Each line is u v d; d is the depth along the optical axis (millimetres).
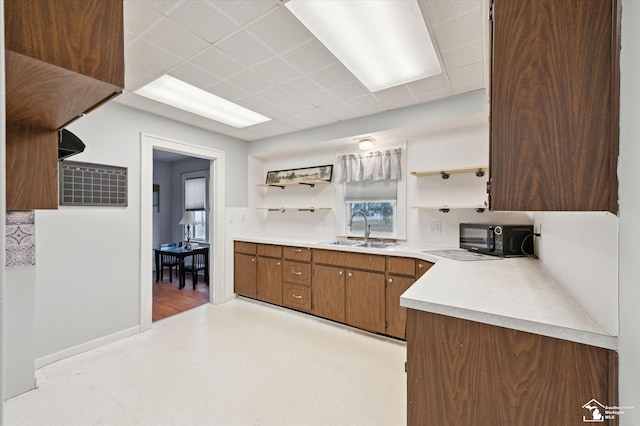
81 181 2521
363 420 1701
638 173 615
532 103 847
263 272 3742
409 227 3330
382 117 3082
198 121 3355
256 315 3404
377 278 2838
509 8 883
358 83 2406
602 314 855
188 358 2400
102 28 682
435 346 1095
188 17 1619
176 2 1506
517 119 867
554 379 887
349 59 2062
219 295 3840
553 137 821
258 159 4512
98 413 1751
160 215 5891
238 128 3643
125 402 1848
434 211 3170
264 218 4586
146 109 2955
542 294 1198
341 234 3826
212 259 3834
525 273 1638
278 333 2902
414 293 1217
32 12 577
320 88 2508
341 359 2398
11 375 1893
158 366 2273
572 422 858
